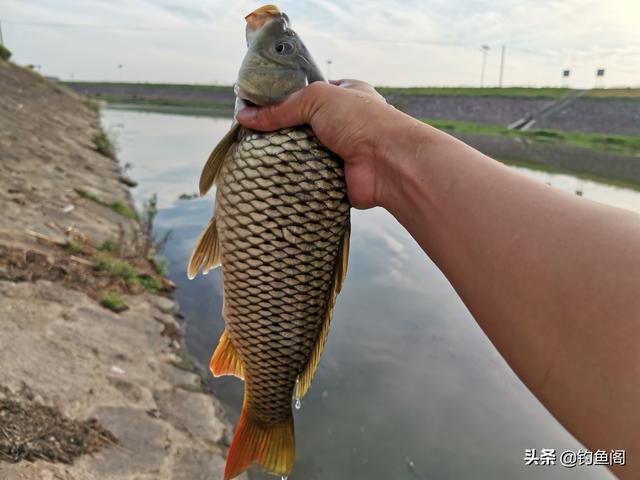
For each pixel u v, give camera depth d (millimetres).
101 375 1016
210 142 6113
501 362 1364
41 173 2408
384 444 1062
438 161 355
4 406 785
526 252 277
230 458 491
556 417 259
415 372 1298
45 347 1010
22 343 972
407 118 397
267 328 452
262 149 418
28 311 1133
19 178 2137
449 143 368
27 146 2871
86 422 850
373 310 1595
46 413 820
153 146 5441
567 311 252
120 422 898
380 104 408
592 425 239
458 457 1028
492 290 290
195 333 1466
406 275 1866
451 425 1117
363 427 1104
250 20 424
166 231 2340
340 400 1179
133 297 1512
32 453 727
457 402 1189
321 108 406
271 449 499
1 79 5012
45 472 700
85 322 1205
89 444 807
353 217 2596
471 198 319
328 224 437
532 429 1122
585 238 262
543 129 10305
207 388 1197
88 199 2332
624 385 227
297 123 416
